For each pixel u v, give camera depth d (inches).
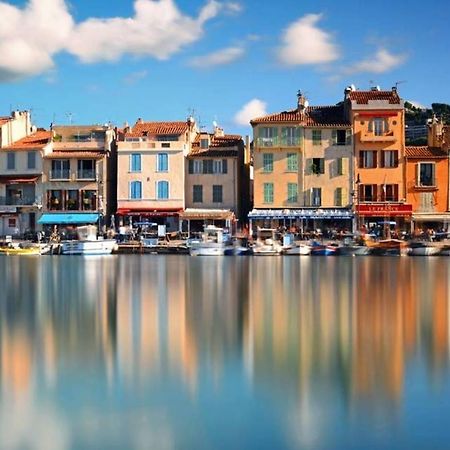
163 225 3336.6
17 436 698.8
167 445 676.7
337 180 3425.2
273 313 1348.4
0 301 1531.7
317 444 677.3
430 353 995.9
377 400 788.0
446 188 3420.3
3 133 3521.2
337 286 1829.5
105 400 793.6
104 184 3494.1
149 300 1544.0
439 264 2591.0
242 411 758.5
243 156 3732.8
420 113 6441.9
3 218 3521.2
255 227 3398.1
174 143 3469.5
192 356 980.6
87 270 2343.8
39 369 914.7
